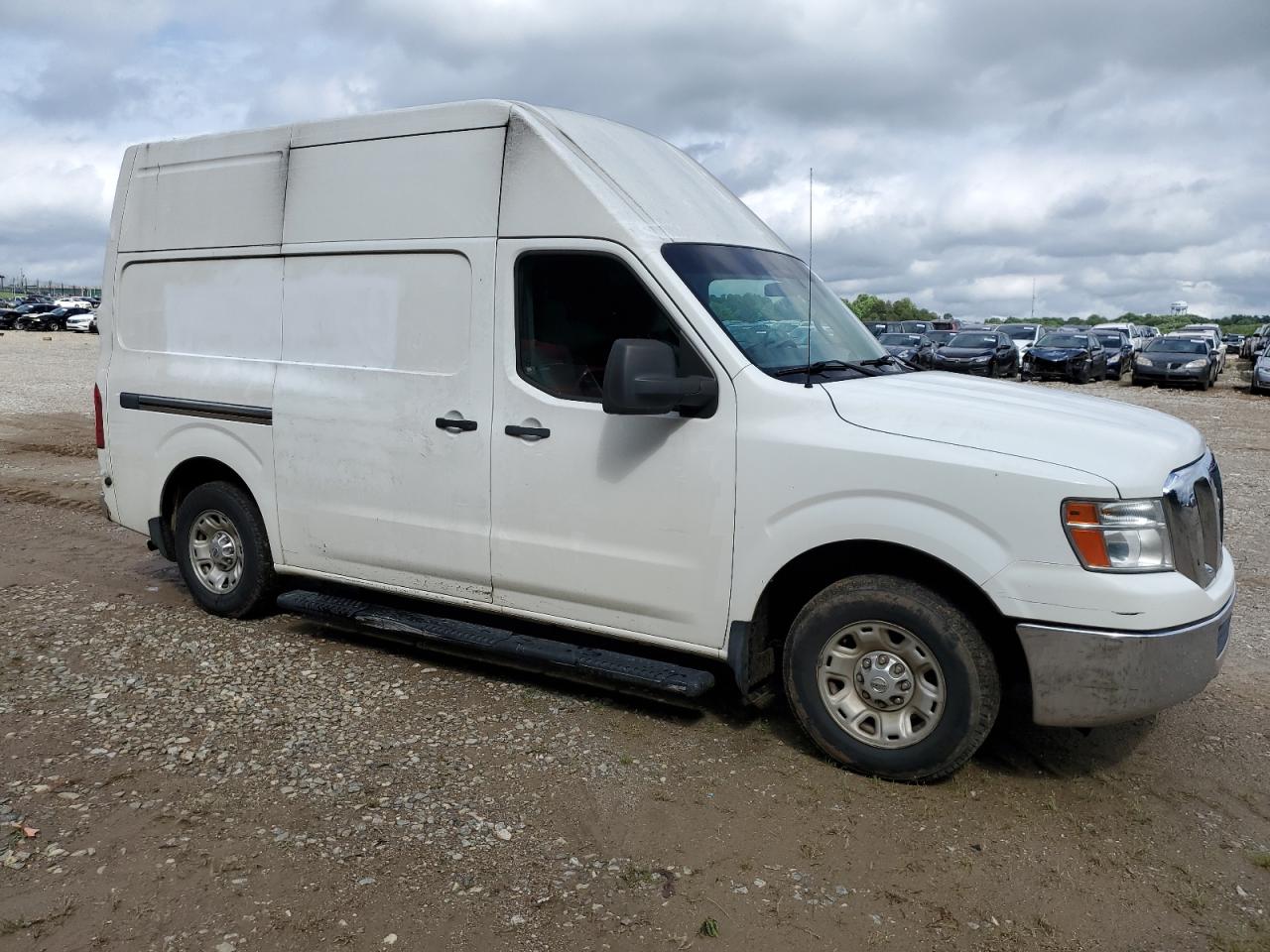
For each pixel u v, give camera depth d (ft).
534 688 16.53
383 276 16.96
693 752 14.28
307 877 11.02
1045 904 10.89
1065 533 12.10
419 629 16.62
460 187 16.10
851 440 13.15
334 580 18.17
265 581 19.25
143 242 20.24
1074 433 12.88
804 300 16.29
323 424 17.66
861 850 11.87
